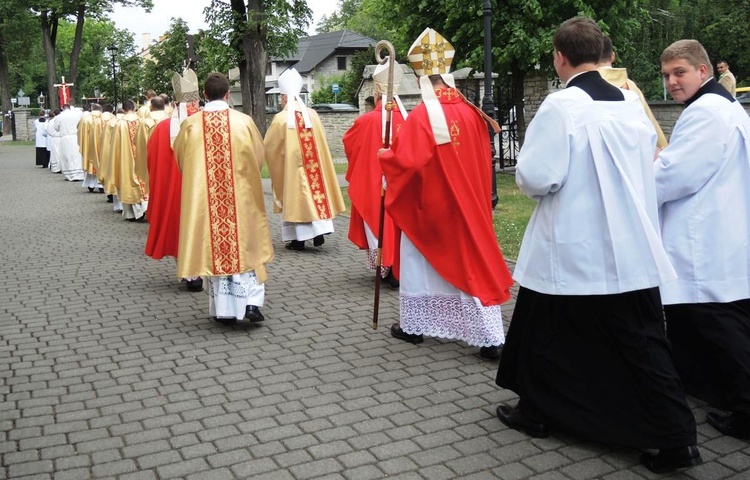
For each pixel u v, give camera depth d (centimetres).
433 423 427
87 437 419
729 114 419
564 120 365
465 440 405
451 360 530
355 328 607
